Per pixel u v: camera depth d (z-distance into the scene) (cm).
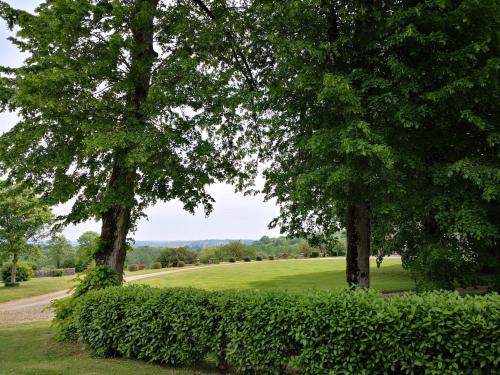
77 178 1127
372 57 820
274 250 6906
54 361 749
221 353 614
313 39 848
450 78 729
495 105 750
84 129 865
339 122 837
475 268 838
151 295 714
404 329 453
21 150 955
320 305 521
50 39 890
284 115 934
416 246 962
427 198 774
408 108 719
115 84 977
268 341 556
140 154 830
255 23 1145
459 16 704
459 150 791
